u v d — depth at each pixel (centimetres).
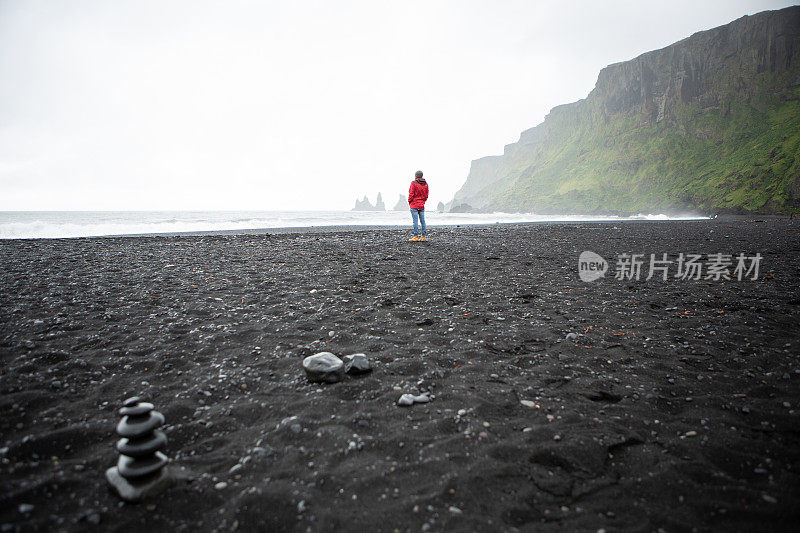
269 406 349
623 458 277
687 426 320
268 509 224
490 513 222
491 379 406
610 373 426
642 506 227
